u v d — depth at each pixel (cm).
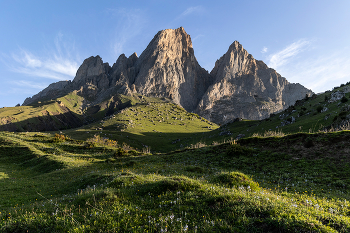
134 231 702
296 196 1218
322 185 1617
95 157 4156
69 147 5003
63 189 1911
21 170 3300
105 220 815
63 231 761
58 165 3216
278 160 2338
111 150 4775
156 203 989
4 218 944
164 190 1148
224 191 1034
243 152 2766
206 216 793
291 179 1841
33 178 2586
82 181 1997
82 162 3556
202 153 3234
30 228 816
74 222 821
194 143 11894
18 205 1459
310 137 2525
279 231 644
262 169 2234
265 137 2997
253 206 802
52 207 1079
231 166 2506
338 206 961
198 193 1034
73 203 1105
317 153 2211
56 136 5709
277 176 1948
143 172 2303
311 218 709
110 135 14488
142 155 4122
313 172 1886
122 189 1274
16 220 886
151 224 758
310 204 932
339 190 1473
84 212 926
